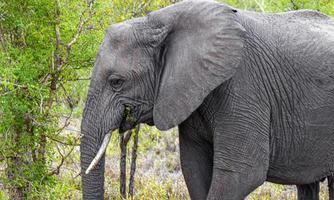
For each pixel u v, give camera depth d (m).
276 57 11.04
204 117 10.96
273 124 11.11
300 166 11.49
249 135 10.78
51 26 12.30
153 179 17.80
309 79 11.12
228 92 10.72
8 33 12.41
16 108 11.82
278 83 11.02
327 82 11.15
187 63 10.45
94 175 10.66
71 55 12.41
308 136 11.27
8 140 11.98
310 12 11.80
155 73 10.73
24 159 12.34
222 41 10.33
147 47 10.69
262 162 10.93
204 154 11.59
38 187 12.41
